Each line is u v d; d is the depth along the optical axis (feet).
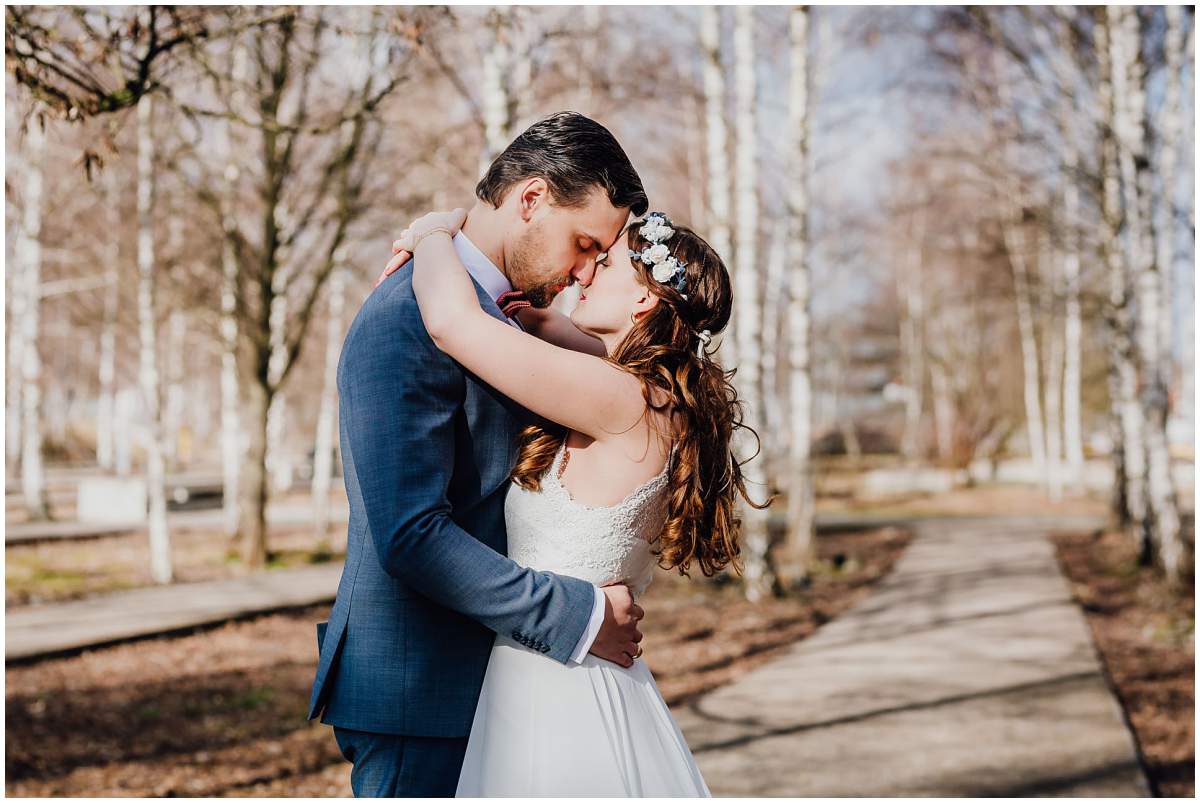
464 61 34.76
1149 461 38.29
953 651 27.22
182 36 12.98
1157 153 43.70
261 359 44.11
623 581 7.52
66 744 19.31
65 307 65.67
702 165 59.88
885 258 115.34
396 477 6.38
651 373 7.45
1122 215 45.88
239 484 55.83
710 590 39.63
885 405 168.86
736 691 22.99
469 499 7.04
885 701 21.74
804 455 47.21
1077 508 84.94
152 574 41.47
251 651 28.19
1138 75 37.14
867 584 42.22
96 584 38.55
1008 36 45.52
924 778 16.39
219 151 43.52
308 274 44.70
